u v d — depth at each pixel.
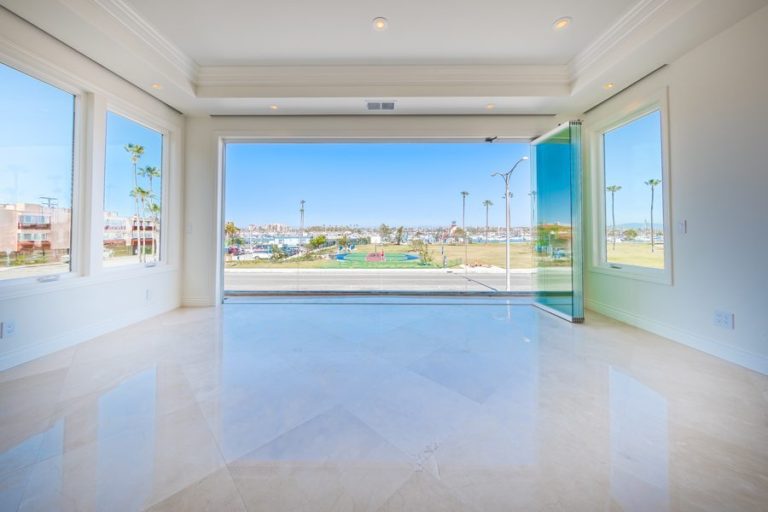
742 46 2.27
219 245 4.17
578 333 3.05
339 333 3.04
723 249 2.41
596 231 3.87
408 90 3.42
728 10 2.16
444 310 3.94
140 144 3.52
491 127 4.01
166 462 1.30
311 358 2.43
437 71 3.37
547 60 3.26
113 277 3.11
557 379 2.08
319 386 1.98
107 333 3.02
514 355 2.49
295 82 3.45
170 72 3.10
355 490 1.17
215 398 1.82
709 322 2.52
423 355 2.49
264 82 3.45
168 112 3.75
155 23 2.67
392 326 3.27
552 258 3.82
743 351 2.28
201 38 2.88
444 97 3.44
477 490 1.17
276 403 1.78
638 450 1.38
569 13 2.55
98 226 2.94
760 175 2.18
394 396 1.86
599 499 1.12
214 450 1.38
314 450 1.39
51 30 2.39
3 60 2.22
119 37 2.54
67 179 2.74
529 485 1.19
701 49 2.53
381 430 1.54
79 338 2.76
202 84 3.47
